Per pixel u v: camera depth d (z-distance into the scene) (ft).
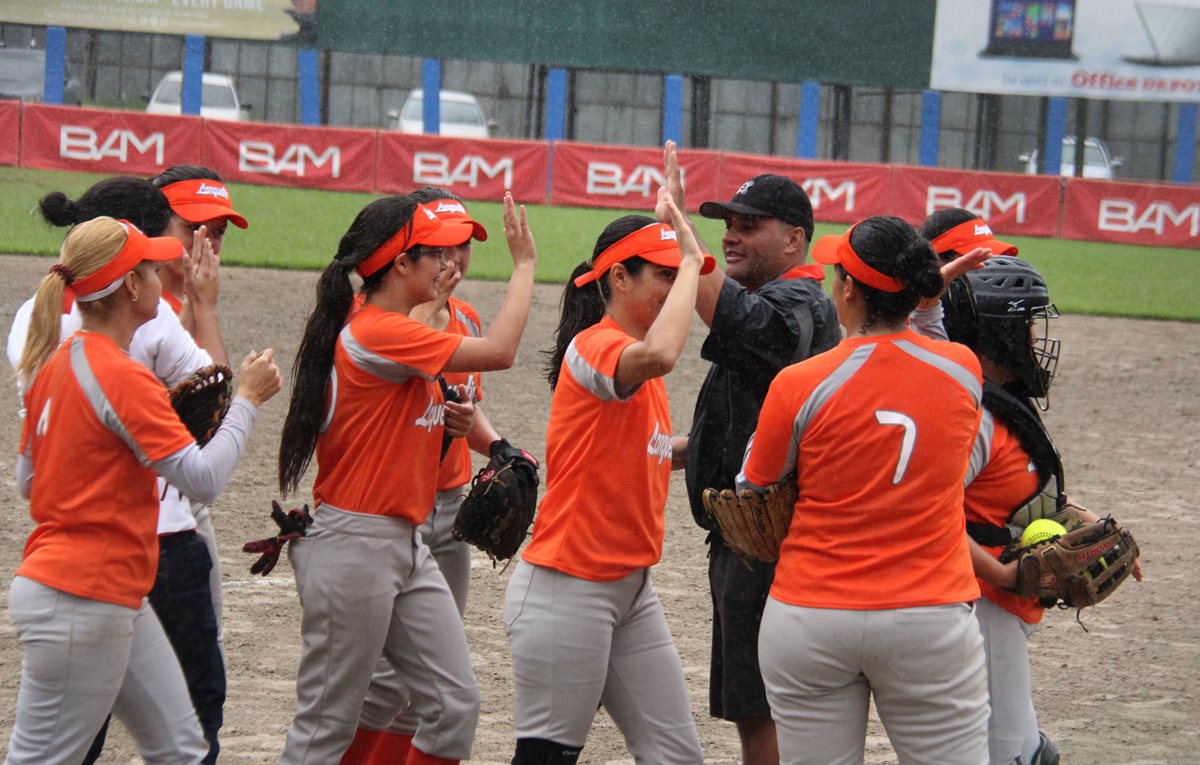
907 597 25.53
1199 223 171.73
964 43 207.00
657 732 31.01
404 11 198.08
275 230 140.97
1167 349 118.01
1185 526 67.26
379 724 34.55
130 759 37.78
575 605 29.84
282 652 46.39
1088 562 28.35
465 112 207.31
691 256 28.86
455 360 30.30
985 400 29.43
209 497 28.04
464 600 40.96
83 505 26.94
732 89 261.85
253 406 29.17
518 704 30.81
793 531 26.96
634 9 202.08
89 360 27.14
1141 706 44.34
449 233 31.58
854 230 26.66
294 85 254.27
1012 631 29.45
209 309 33.63
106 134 155.74
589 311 33.94
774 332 31.50
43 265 117.91
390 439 30.71
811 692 26.45
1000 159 254.47
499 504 31.42
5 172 153.07
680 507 69.21
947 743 25.99
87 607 26.89
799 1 203.92
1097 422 91.30
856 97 261.85
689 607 53.21
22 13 193.57
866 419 25.79
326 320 30.89
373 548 30.73
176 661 29.17
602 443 29.63
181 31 196.44
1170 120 259.19
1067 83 208.13
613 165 165.27
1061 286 143.64
